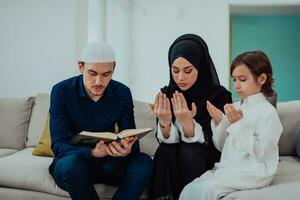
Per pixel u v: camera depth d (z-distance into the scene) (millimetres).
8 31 2982
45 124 2252
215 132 1651
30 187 1750
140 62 4113
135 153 1694
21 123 2404
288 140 2014
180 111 1624
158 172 1607
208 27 3953
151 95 4117
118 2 3703
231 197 1345
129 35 4059
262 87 1595
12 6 2967
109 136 1464
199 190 1418
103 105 1703
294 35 4633
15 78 2996
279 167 1740
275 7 4129
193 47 1788
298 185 1404
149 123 2143
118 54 3748
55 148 1591
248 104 1565
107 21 3496
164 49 4059
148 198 1648
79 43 2924
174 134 1676
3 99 2512
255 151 1434
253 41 4656
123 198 1512
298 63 4633
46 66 2943
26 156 2029
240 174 1421
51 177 1736
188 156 1604
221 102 1829
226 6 3910
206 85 1871
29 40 2955
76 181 1459
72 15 2891
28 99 2473
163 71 4074
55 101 1675
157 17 4055
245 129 1466
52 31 2922
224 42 3916
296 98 4680
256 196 1318
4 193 1784
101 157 1590
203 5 3957
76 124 1701
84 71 1594
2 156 2131
